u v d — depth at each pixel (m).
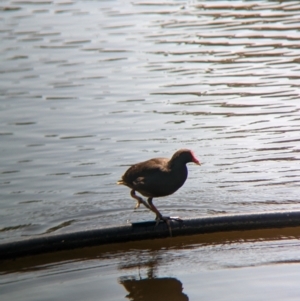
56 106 17.48
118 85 18.81
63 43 22.77
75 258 10.66
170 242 10.98
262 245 10.74
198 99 17.50
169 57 20.83
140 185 10.60
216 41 21.89
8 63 21.05
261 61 19.86
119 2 28.19
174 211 12.06
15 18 26.25
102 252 10.80
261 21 23.61
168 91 18.17
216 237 11.08
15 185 13.25
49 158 14.45
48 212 12.16
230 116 16.25
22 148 15.02
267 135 15.04
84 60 21.05
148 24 24.41
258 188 12.68
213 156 14.17
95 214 12.07
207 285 9.52
